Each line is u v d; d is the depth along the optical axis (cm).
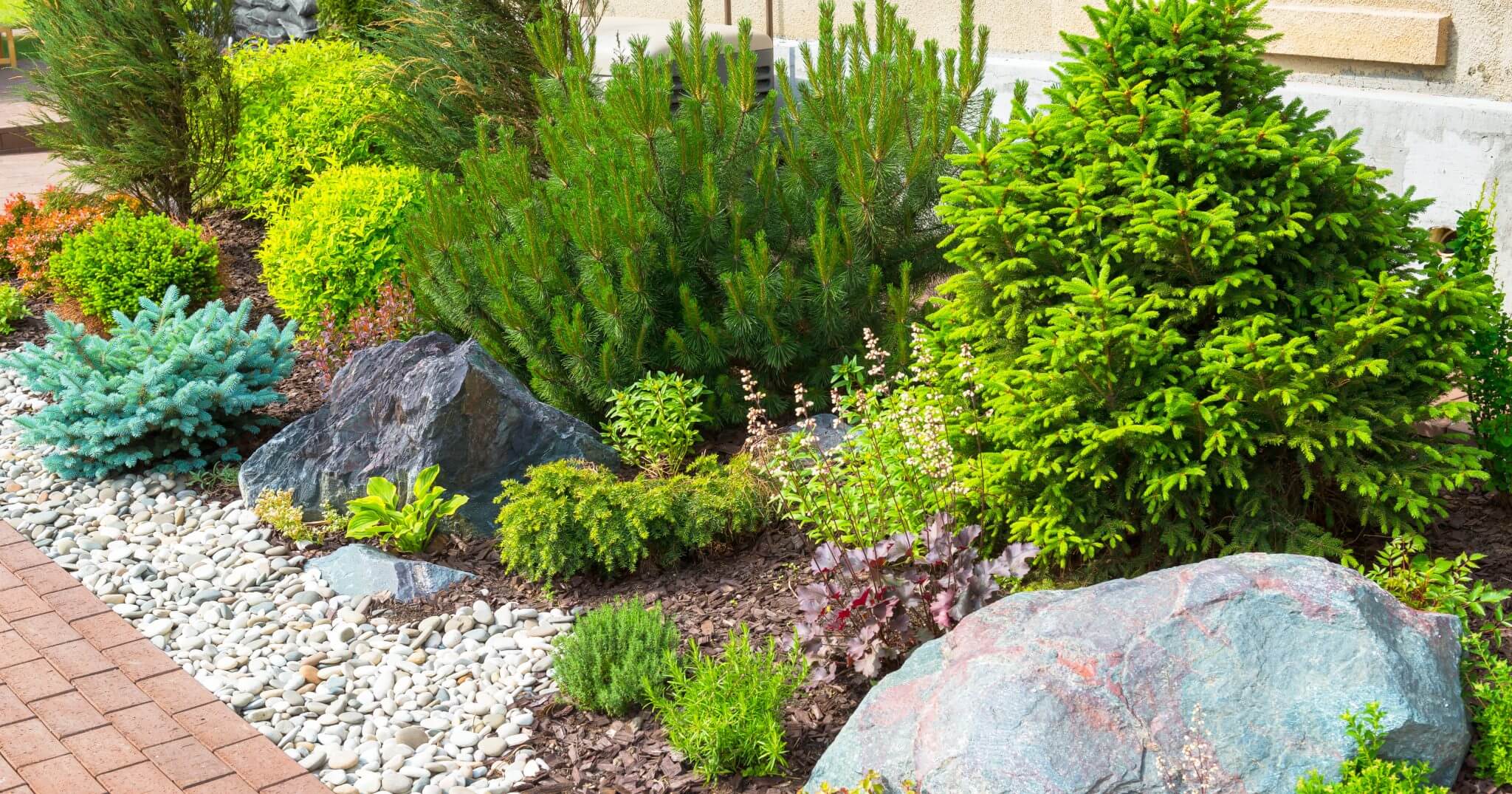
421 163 932
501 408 595
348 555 569
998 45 925
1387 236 434
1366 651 355
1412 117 681
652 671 450
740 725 409
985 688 362
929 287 717
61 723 457
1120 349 420
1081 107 443
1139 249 426
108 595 550
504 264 632
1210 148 421
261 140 1062
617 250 613
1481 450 429
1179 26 435
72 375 673
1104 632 368
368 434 623
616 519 539
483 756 435
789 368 652
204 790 418
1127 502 447
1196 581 376
